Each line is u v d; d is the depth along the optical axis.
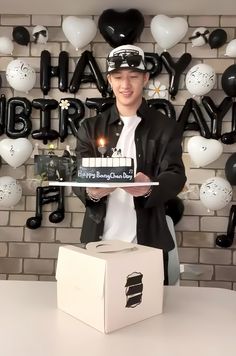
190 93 2.39
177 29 2.24
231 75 2.20
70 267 0.86
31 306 0.92
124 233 1.51
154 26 2.27
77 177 1.36
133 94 1.53
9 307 0.91
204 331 0.79
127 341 0.74
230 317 0.86
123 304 0.80
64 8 2.38
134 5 2.31
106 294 0.77
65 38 2.48
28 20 2.48
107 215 1.52
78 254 0.83
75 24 2.27
